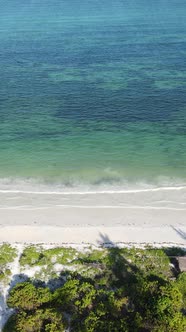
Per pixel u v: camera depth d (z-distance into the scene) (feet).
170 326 92.99
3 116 194.49
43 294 101.35
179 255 116.26
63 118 192.03
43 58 271.08
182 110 197.98
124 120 190.29
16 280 108.68
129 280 108.27
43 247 118.62
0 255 115.44
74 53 279.28
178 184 147.33
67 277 109.19
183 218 131.34
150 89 219.41
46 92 218.38
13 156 164.04
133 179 150.00
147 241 121.49
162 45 294.05
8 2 512.63
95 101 207.41
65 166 157.28
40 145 171.32
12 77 238.68
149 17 388.37
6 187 145.59
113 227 126.93
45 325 94.84
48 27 357.00
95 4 471.21
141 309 99.60
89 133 179.93
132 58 268.00
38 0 518.78
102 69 249.34
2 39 318.65
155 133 179.42
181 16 389.19
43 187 145.79
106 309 98.68
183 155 164.25
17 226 127.03
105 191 143.43
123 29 341.62
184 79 232.12
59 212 133.28
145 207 135.85
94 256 115.34
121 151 167.02
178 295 100.73
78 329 94.79
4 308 101.81
